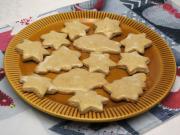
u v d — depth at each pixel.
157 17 0.66
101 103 0.45
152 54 0.55
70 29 0.59
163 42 0.56
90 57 0.54
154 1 0.71
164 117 0.47
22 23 0.63
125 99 0.47
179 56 0.57
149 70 0.53
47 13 0.66
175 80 0.52
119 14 0.66
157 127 0.46
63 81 0.49
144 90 0.49
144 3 0.70
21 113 0.47
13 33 0.61
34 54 0.53
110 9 0.68
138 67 0.52
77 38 0.58
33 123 0.46
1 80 0.52
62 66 0.52
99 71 0.52
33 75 0.50
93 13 0.63
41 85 0.47
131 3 0.70
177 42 0.60
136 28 0.60
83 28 0.59
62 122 0.46
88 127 0.46
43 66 0.52
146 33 0.59
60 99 0.47
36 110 0.48
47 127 0.45
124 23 0.61
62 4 0.69
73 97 0.46
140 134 0.45
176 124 0.46
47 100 0.46
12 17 0.65
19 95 0.46
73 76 0.50
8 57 0.53
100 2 0.69
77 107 0.45
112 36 0.59
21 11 0.67
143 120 0.46
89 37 0.58
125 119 0.46
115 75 0.52
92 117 0.44
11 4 0.69
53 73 0.52
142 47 0.56
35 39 0.58
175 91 0.51
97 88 0.49
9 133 0.44
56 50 0.55
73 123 0.46
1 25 0.63
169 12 0.68
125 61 0.53
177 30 0.63
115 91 0.47
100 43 0.56
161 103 0.49
